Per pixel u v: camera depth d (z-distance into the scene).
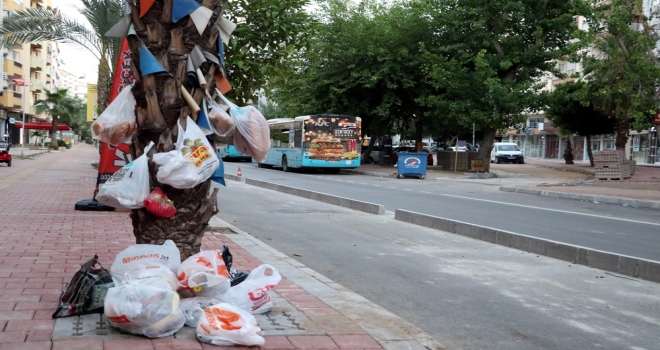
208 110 5.46
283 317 5.46
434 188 25.55
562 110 40.69
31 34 19.12
